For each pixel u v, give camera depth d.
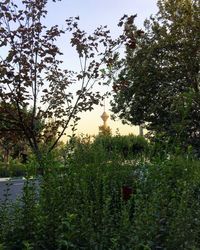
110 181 5.19
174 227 3.84
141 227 3.74
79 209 4.12
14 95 7.63
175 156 4.90
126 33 8.52
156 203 3.94
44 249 3.69
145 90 22.58
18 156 7.55
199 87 22.88
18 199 4.47
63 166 4.77
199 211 4.15
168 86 22.61
